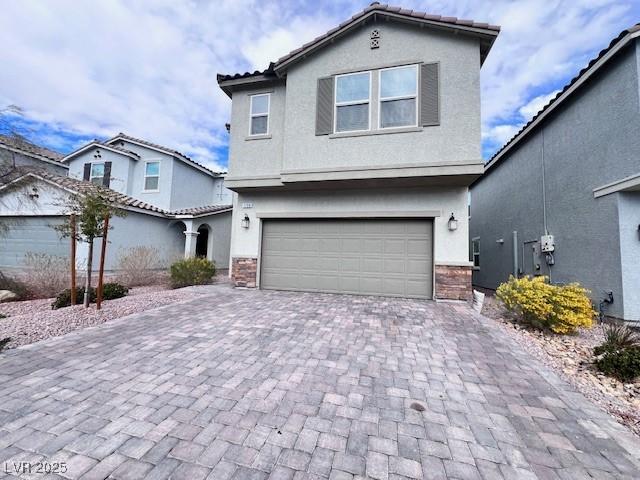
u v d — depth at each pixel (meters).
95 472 2.38
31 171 12.77
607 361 4.39
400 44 8.82
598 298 7.94
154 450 2.64
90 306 7.57
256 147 10.46
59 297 8.33
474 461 2.59
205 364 4.39
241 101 10.77
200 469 2.43
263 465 2.49
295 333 5.82
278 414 3.20
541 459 2.63
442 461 2.58
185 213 16.89
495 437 2.91
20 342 5.16
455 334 5.94
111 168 18.77
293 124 9.55
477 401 3.55
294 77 9.66
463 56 8.38
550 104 9.80
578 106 8.84
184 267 12.39
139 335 5.64
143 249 13.52
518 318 7.23
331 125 9.23
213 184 23.19
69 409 3.23
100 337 5.51
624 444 2.86
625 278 7.16
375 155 8.80
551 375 4.29
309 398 3.53
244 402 3.41
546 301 6.47
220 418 3.11
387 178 8.59
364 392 3.69
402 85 8.78
